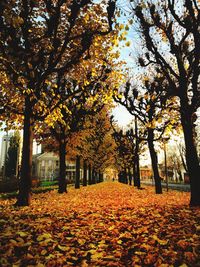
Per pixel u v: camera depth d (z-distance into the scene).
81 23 10.20
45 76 9.57
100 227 6.31
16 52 8.28
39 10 10.84
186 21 9.39
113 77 13.06
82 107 17.95
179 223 6.27
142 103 16.66
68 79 16.12
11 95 11.48
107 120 32.78
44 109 11.13
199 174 9.59
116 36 8.03
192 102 9.98
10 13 6.93
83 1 7.97
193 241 4.77
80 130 21.53
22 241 4.93
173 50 10.38
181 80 10.34
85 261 4.08
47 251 4.53
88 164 40.12
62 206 10.58
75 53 10.26
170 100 13.59
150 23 10.85
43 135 21.61
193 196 9.48
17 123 12.67
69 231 5.84
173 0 9.23
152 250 4.48
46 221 6.76
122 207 9.73
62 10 10.74
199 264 3.76
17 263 3.91
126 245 4.89
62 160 20.14
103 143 36.22
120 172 52.22
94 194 17.91
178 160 81.12
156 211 8.16
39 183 36.97
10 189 27.95
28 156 10.98
